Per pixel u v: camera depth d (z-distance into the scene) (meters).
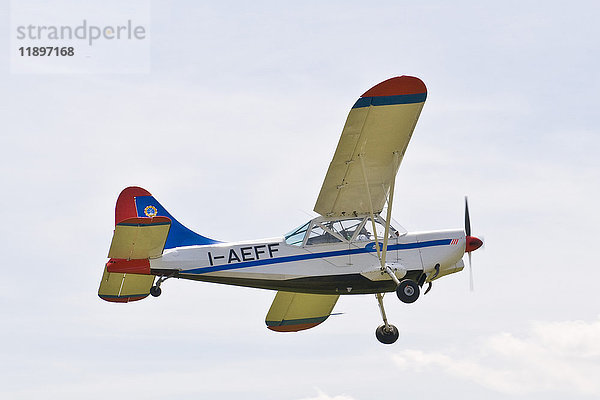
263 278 57.78
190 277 57.53
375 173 55.00
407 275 58.69
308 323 66.56
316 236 58.19
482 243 60.97
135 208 63.75
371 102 50.50
